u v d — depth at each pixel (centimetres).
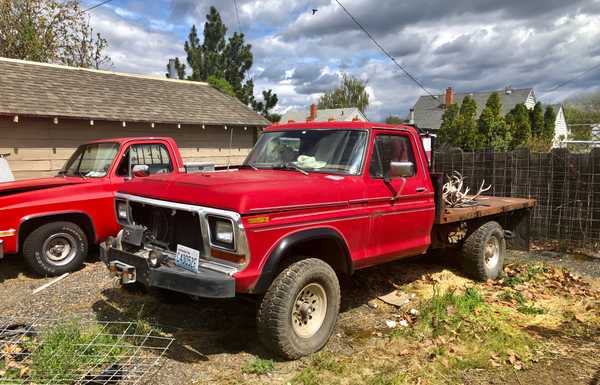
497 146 2720
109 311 504
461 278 660
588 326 500
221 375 376
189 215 398
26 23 1991
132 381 359
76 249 666
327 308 426
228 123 1343
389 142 512
